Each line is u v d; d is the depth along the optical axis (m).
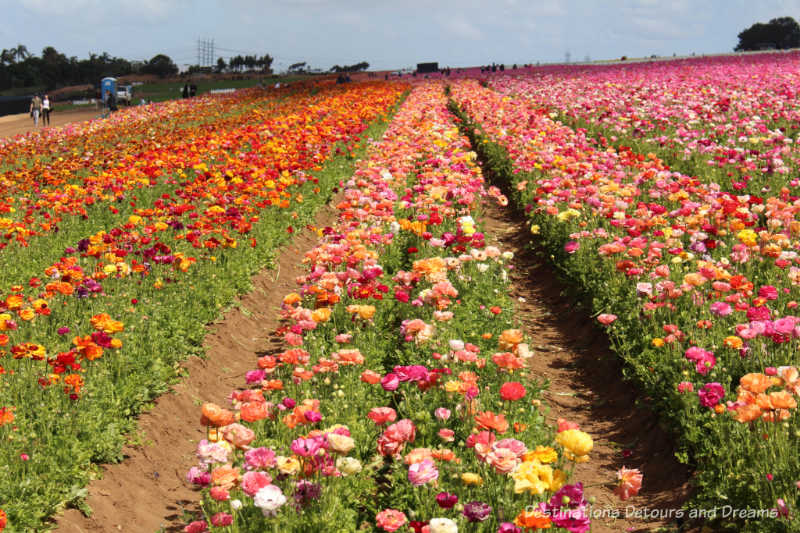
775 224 7.97
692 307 6.82
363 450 5.14
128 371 6.18
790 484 4.24
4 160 18.89
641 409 6.17
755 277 7.55
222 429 4.13
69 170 14.77
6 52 146.75
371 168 11.82
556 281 9.74
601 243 9.34
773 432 4.51
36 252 9.23
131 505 4.92
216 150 15.23
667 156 14.91
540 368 7.48
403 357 6.64
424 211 10.77
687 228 8.77
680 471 5.23
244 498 4.18
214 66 158.75
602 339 7.58
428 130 17.80
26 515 4.31
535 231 10.15
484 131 20.97
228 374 7.18
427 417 5.14
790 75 30.39
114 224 10.76
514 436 5.01
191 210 10.75
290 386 5.72
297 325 6.03
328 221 12.73
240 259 9.27
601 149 17.06
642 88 27.38
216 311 7.94
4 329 5.66
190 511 4.99
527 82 41.50
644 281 7.66
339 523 4.17
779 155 12.83
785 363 5.38
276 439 5.03
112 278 7.88
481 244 8.78
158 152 14.75
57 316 6.89
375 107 26.23
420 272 6.89
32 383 5.51
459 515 4.03
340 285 7.32
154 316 7.08
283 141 15.13
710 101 21.25
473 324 7.14
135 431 5.61
